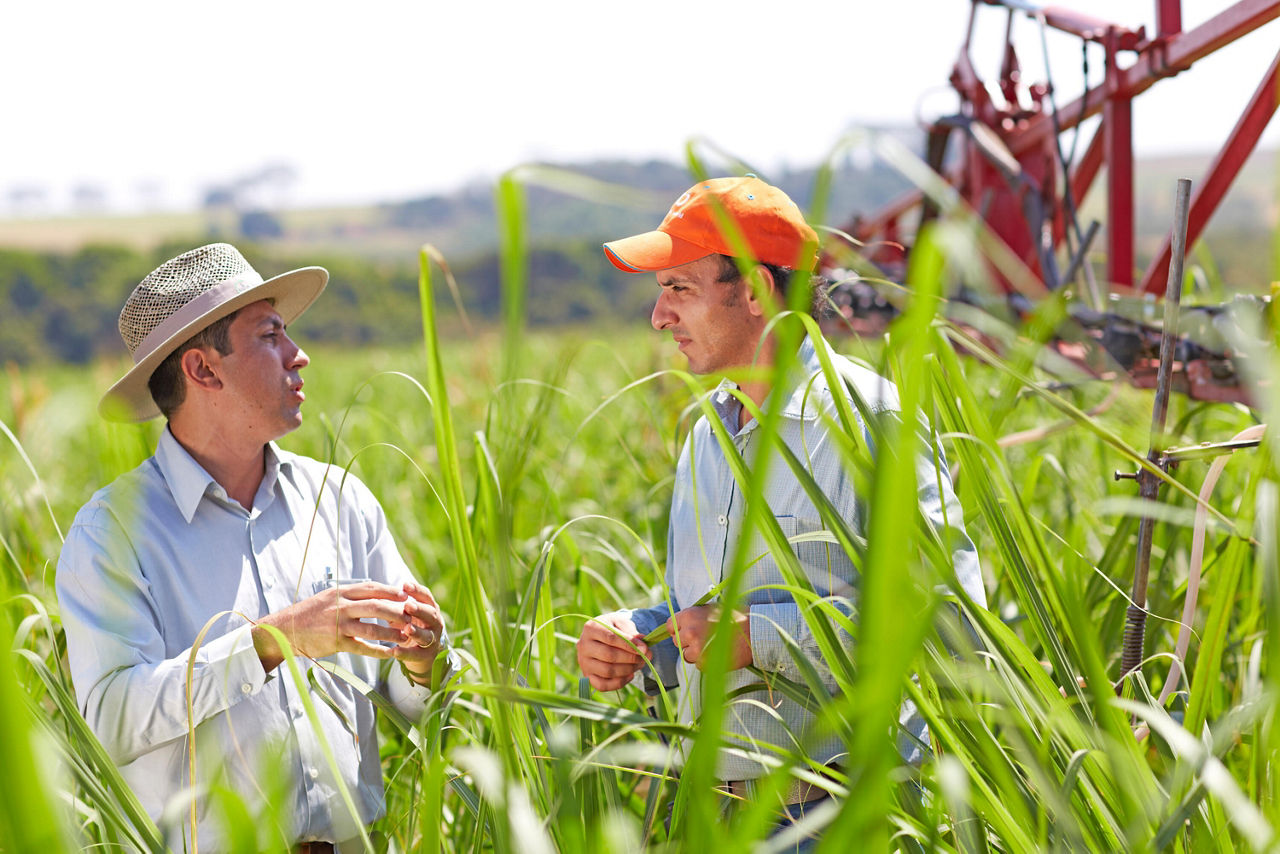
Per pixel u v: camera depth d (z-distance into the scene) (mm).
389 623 2156
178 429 2402
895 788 1462
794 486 2150
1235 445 1663
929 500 1917
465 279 44750
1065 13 4074
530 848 1173
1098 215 4012
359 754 2354
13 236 82000
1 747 737
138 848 1542
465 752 1251
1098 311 3127
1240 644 2344
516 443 1434
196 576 2295
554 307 50562
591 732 2008
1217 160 3641
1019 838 1358
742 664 2023
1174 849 1453
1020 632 2410
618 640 2131
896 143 955
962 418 1589
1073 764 1323
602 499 4164
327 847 2266
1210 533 2756
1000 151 4141
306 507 2512
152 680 2061
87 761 1624
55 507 4988
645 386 4766
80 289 53438
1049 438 3732
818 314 2375
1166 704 1697
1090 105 4086
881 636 907
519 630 1798
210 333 2322
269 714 2182
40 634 2924
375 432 5695
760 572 2189
